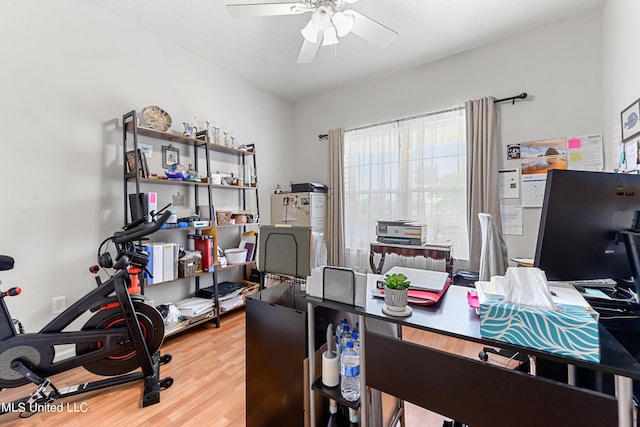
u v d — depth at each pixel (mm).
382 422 1221
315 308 1165
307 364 1156
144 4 2246
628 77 1888
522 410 774
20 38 1899
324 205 3902
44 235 1997
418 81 3271
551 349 667
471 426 848
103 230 2273
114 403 1621
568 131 2490
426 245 2855
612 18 2143
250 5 1797
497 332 730
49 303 2008
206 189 3109
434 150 3168
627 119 1900
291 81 3633
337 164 3807
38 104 1973
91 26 2217
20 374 1510
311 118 4148
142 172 2297
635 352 845
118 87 2375
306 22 2455
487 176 2773
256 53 2967
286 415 1230
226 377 1886
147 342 1843
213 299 2758
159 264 2328
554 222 911
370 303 1054
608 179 923
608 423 663
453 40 2770
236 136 3445
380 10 2328
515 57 2715
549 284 927
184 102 2877
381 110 3547
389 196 3473
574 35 2451
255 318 1338
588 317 654
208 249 2691
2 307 1509
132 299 1840
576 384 948
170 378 1796
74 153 2135
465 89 2980
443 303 1031
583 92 2424
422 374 942
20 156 1901
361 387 1006
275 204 3918
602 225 942
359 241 3707
